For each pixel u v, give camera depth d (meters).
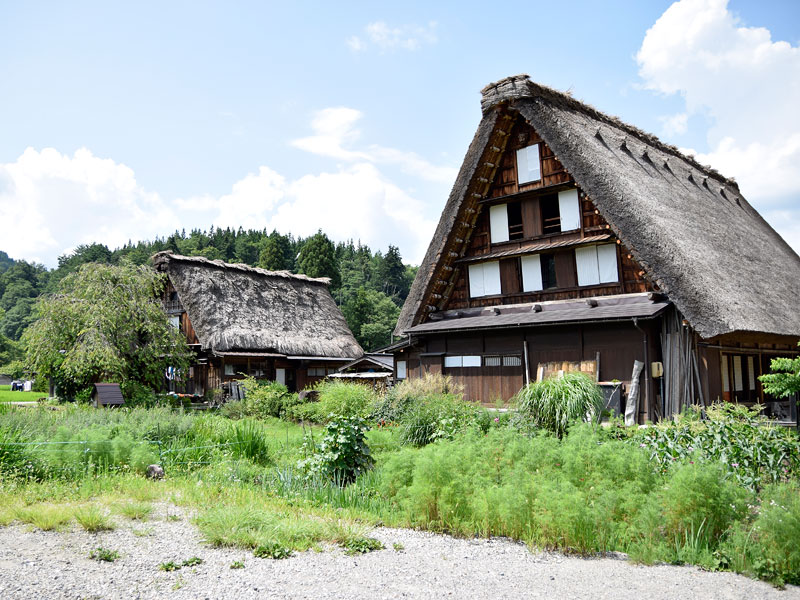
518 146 15.27
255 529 5.37
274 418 17.03
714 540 5.10
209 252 88.62
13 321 85.38
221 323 23.47
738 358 14.64
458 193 15.30
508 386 14.12
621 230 12.30
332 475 7.66
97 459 7.96
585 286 13.59
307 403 17.66
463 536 5.56
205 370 24.19
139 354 20.48
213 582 4.11
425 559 4.77
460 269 16.25
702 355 11.54
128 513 5.88
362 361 24.30
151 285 22.38
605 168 13.16
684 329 11.66
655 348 11.94
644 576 4.44
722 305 10.91
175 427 10.12
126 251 104.75
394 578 4.28
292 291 29.61
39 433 8.64
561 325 13.17
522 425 9.16
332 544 5.16
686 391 11.43
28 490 6.58
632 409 11.48
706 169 21.52
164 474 7.96
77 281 21.08
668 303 11.71
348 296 72.62
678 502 5.20
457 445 7.00
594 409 9.17
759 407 7.86
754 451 6.71
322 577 4.26
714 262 12.69
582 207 13.86
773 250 18.09
